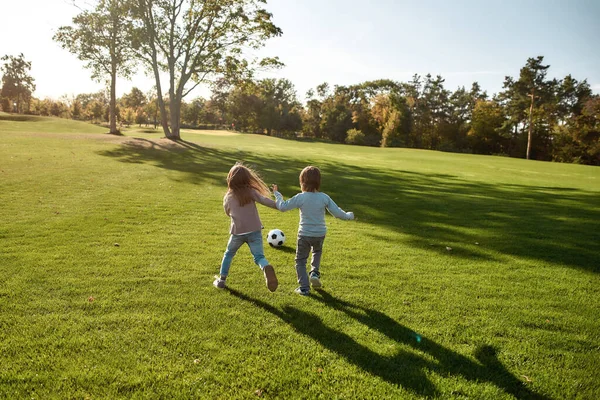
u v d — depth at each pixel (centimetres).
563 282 526
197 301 415
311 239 445
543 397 286
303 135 9288
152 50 2945
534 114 5722
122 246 596
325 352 330
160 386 276
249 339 345
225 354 319
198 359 310
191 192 1110
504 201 1247
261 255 423
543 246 706
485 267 580
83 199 917
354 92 9356
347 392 280
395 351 336
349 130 7681
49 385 270
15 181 1059
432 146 7756
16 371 283
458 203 1166
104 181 1177
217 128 9825
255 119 8738
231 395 271
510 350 346
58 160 1522
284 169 1816
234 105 8944
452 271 557
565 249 690
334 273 526
